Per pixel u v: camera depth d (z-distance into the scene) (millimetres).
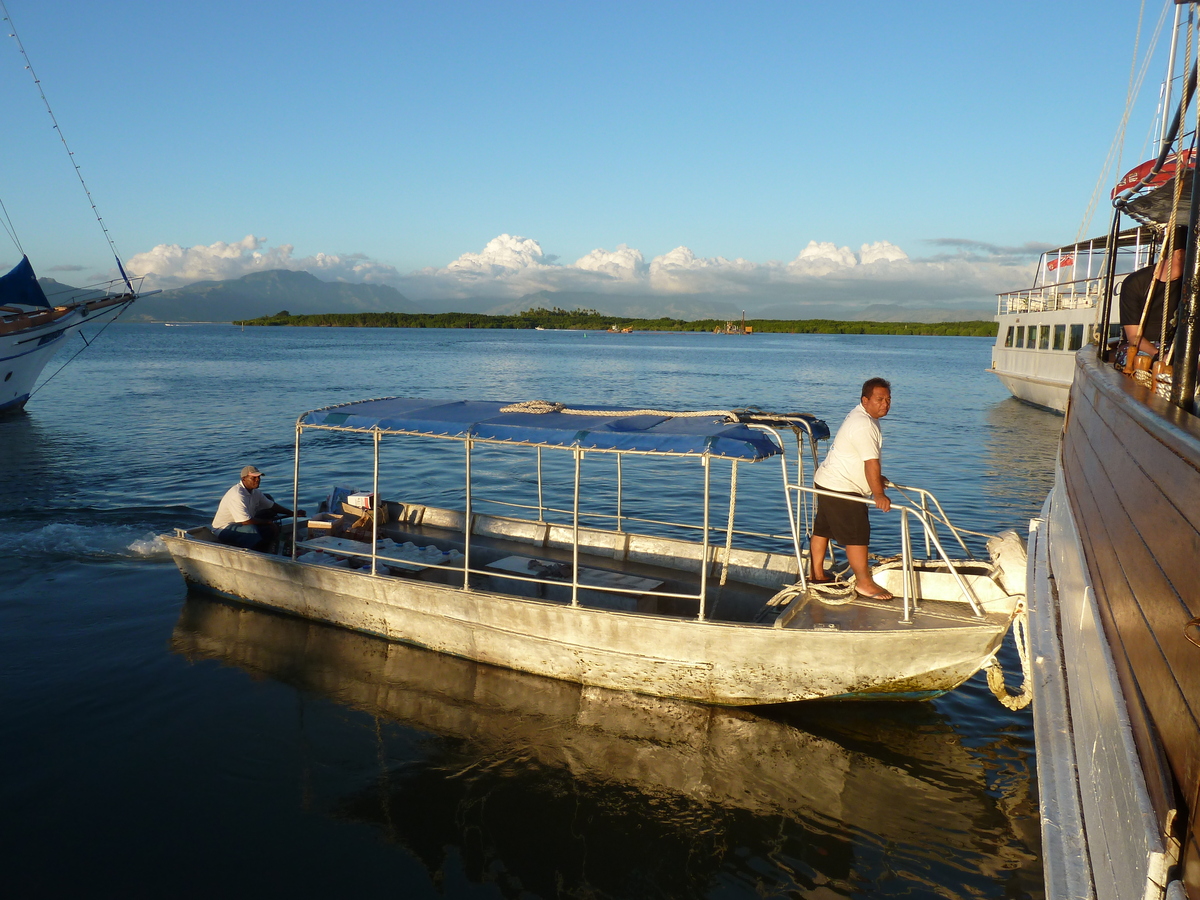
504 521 11094
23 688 7820
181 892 5098
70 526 13477
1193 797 2041
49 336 29594
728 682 7523
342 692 7875
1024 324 33625
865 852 5633
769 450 7316
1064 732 4246
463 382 48438
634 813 6035
